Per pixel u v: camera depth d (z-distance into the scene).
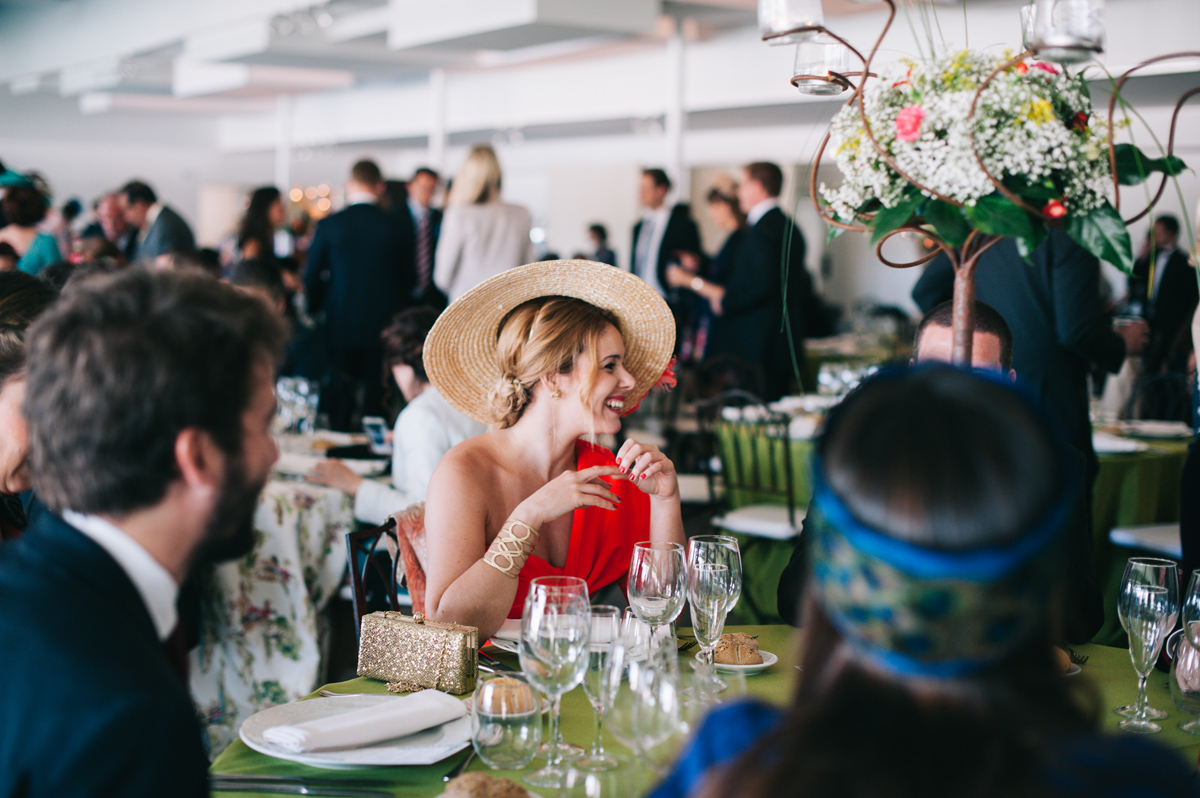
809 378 6.83
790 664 0.68
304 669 2.72
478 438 1.91
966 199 1.31
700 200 11.14
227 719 2.70
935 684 0.55
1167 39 5.91
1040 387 2.98
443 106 10.59
